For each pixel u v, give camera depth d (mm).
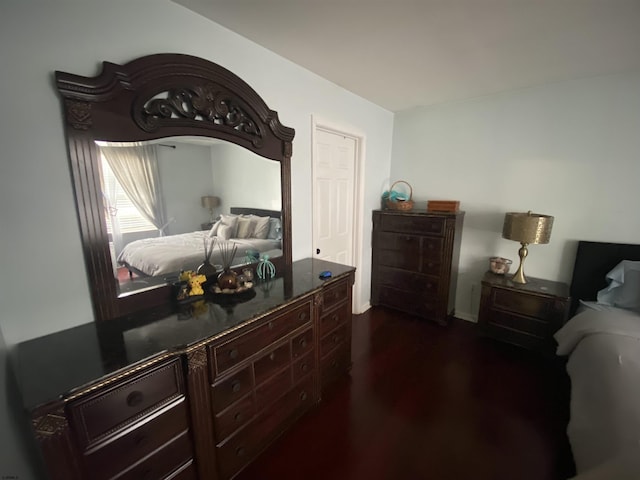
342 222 2846
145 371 985
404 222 2936
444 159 2996
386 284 3201
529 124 2492
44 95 1011
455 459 1481
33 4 962
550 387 2014
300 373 1665
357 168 2865
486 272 2766
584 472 997
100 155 1149
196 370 1117
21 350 1014
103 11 1111
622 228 2213
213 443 1234
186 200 1462
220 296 1515
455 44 1684
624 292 2029
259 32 1562
